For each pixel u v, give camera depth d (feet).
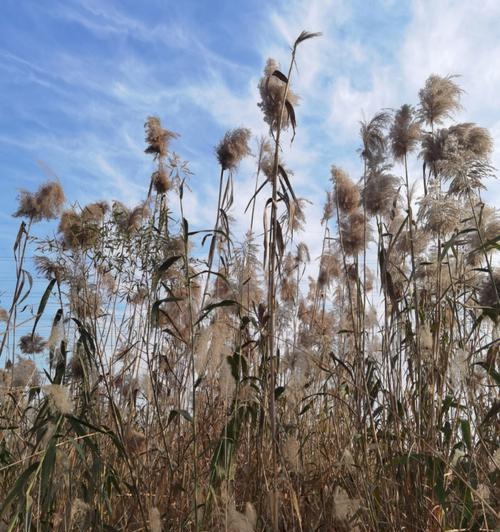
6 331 8.24
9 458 6.89
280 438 6.72
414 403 6.91
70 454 6.75
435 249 7.87
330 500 6.70
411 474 6.55
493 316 6.58
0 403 8.13
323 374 9.23
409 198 7.98
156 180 9.84
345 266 8.06
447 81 8.38
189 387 7.71
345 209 9.63
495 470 6.00
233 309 8.34
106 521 6.98
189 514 6.38
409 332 7.47
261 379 6.73
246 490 7.00
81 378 7.26
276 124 7.10
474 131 7.72
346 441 7.77
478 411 7.06
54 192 10.43
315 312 11.38
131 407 7.77
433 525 6.08
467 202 7.72
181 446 7.74
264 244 6.69
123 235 8.41
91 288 8.02
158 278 6.60
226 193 9.00
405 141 8.51
